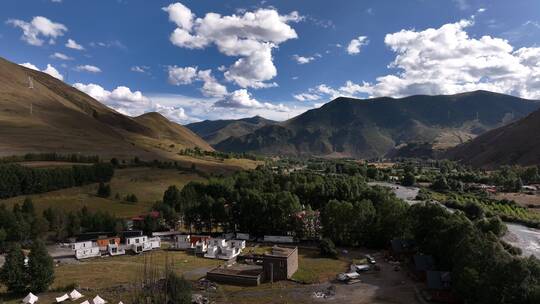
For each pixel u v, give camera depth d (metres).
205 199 168.25
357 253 130.00
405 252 120.19
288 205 152.62
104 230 164.12
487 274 74.69
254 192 170.38
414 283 99.06
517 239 144.62
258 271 107.31
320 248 129.25
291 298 91.19
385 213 137.12
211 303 88.25
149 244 141.88
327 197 184.38
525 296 67.38
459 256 87.31
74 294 91.44
